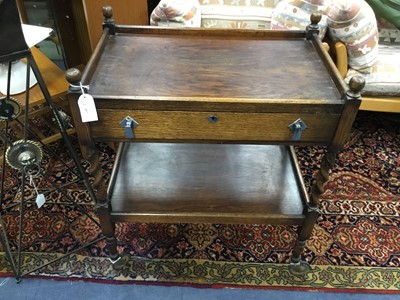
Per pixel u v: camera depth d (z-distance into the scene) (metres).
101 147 1.60
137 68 0.91
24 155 0.88
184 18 1.35
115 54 0.96
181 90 0.84
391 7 1.56
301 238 1.09
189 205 1.08
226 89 0.85
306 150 1.64
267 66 0.94
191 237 1.27
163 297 1.11
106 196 1.01
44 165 1.50
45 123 1.63
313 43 1.04
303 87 0.87
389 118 1.83
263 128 0.83
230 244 1.25
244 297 1.11
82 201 1.37
